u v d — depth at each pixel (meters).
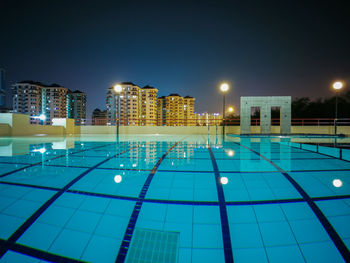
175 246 1.97
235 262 1.82
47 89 112.25
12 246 1.99
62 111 116.62
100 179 3.28
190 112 134.50
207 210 2.39
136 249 1.96
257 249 1.92
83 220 2.29
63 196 2.74
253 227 2.15
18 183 3.13
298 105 24.83
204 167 3.99
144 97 110.69
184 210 2.40
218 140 10.31
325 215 2.30
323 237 2.02
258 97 13.85
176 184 3.07
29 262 1.84
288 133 13.73
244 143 8.62
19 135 13.84
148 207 2.47
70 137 12.73
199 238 2.04
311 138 11.88
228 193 2.76
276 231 2.10
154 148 6.86
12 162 4.43
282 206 2.45
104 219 2.30
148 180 3.23
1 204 2.57
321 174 3.48
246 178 3.30
